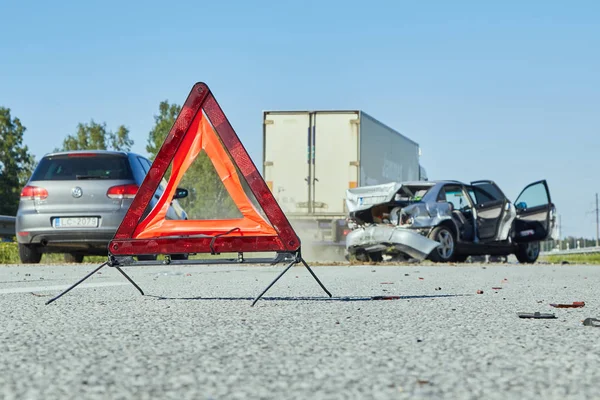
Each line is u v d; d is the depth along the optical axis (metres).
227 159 4.93
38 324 3.66
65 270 9.78
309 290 6.22
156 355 2.70
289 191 20.42
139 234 4.93
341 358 2.65
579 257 28.52
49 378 2.25
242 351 2.81
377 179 22.03
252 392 2.07
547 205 16.92
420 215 14.73
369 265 12.95
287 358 2.65
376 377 2.29
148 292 5.81
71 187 11.88
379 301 5.05
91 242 11.87
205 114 4.96
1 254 14.33
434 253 14.78
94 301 4.96
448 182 15.71
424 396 2.03
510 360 2.62
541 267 12.78
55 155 12.16
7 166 45.44
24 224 11.95
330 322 3.78
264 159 20.52
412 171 26.88
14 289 6.03
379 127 22.28
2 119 45.56
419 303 4.91
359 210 15.17
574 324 3.73
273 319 3.91
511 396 2.04
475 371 2.40
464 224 15.63
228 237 4.86
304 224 20.38
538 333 3.37
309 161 20.41
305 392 2.07
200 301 4.98
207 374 2.33
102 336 3.22
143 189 4.94
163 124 36.62
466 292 6.10
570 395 2.06
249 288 6.41
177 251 4.88
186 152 4.96
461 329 3.51
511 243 17.05
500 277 8.90
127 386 2.14
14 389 2.10
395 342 3.07
